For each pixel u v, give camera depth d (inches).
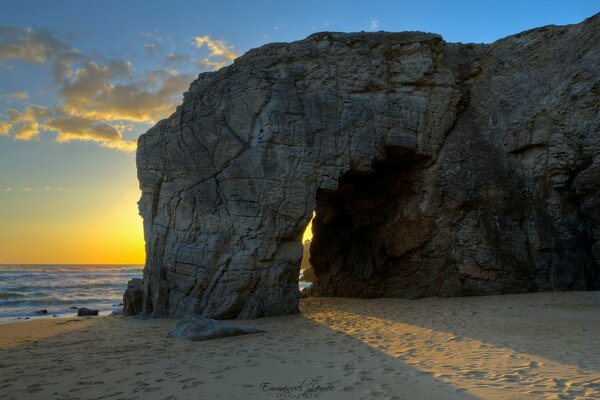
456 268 857.5
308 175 796.6
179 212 798.5
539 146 891.4
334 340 492.1
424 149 915.4
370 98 900.6
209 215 769.6
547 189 869.2
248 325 634.2
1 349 512.4
